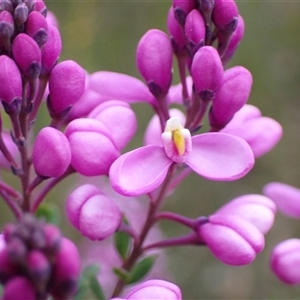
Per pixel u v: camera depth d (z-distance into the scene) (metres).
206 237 0.09
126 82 0.09
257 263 0.17
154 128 0.10
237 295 0.17
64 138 0.08
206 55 0.09
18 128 0.09
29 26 0.09
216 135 0.09
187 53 0.09
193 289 0.17
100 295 0.10
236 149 0.09
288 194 0.10
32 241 0.07
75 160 0.09
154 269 0.15
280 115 0.19
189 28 0.09
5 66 0.08
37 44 0.09
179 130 0.09
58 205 0.14
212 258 0.18
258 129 0.09
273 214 0.09
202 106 0.09
